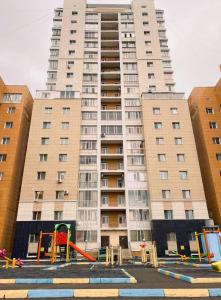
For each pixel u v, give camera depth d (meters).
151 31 51.66
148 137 38.12
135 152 38.88
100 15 53.97
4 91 39.69
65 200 33.88
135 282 7.89
